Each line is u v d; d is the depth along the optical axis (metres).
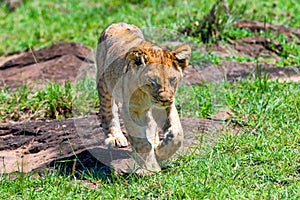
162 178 9.04
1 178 9.67
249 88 12.69
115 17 19.58
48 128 11.87
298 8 18.47
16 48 19.19
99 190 8.94
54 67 16.11
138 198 8.62
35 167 10.32
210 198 8.36
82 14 20.97
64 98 13.33
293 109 11.30
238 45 16.05
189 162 9.52
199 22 16.75
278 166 9.30
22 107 13.31
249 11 18.11
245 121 11.00
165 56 9.02
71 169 9.95
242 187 8.73
